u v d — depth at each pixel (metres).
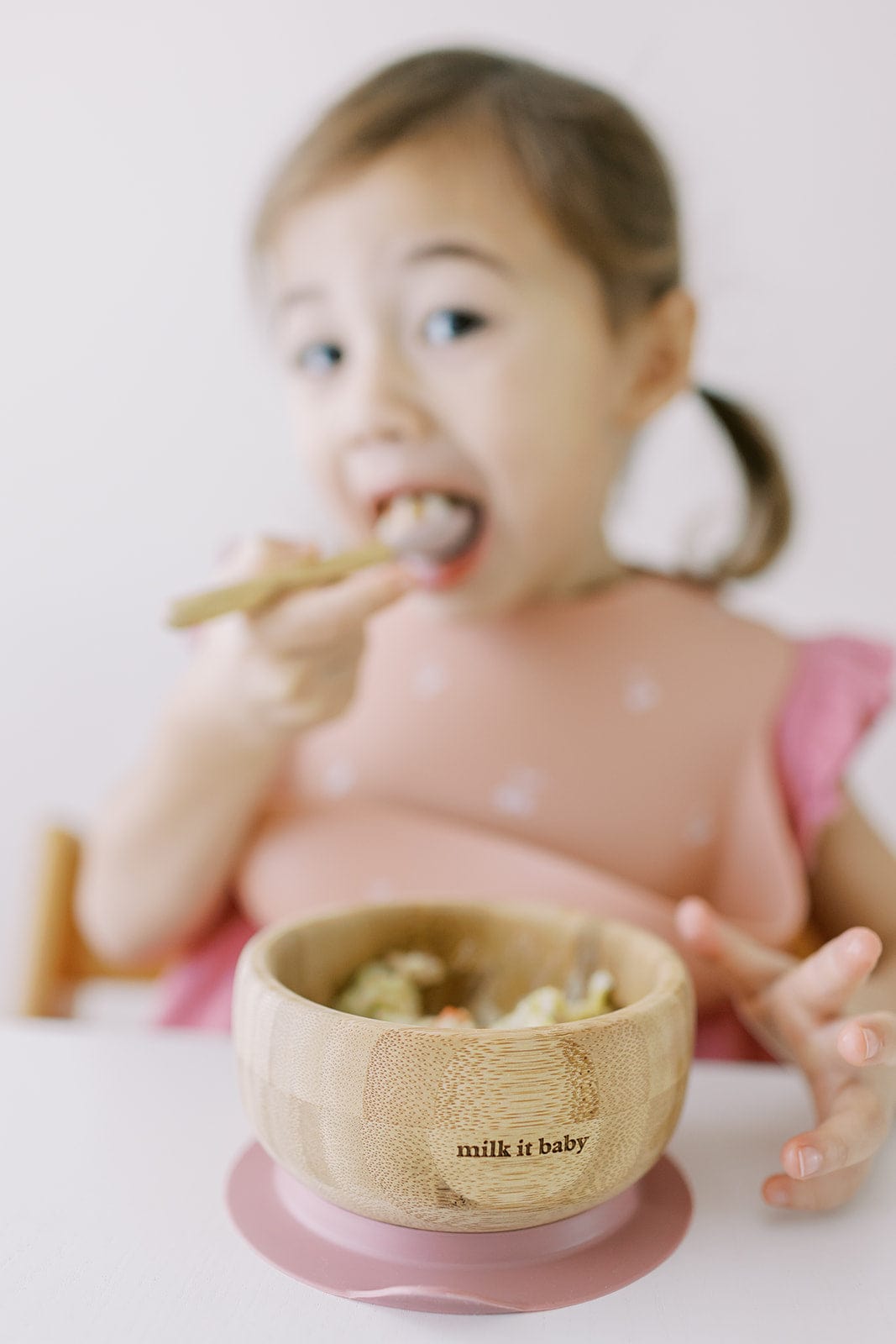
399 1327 0.33
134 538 0.74
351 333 0.51
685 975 0.36
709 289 0.68
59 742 0.76
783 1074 0.43
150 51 0.71
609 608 0.55
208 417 0.73
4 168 0.73
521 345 0.50
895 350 0.69
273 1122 0.34
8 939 0.76
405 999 0.39
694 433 0.69
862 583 0.71
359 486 0.52
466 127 0.51
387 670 0.55
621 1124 0.33
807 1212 0.37
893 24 0.67
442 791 0.54
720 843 0.54
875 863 0.55
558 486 0.51
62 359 0.74
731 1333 0.33
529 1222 0.34
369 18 0.70
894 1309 0.34
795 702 0.55
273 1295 0.34
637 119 0.56
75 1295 0.34
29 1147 0.39
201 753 0.51
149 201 0.72
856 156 0.68
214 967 0.55
